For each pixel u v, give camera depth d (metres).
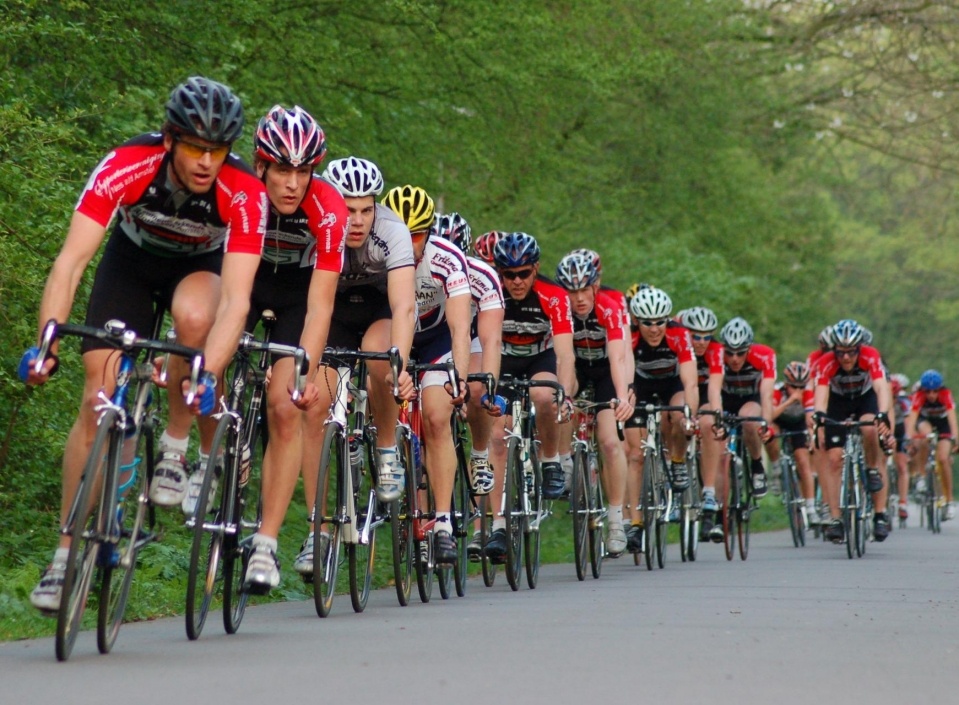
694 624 18.91
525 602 22.75
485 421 24.84
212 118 15.09
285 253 18.86
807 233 92.12
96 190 15.29
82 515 14.50
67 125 27.98
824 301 101.88
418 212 22.31
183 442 16.45
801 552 39.78
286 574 25.05
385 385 21.20
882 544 43.47
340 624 19.06
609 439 30.77
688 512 35.88
